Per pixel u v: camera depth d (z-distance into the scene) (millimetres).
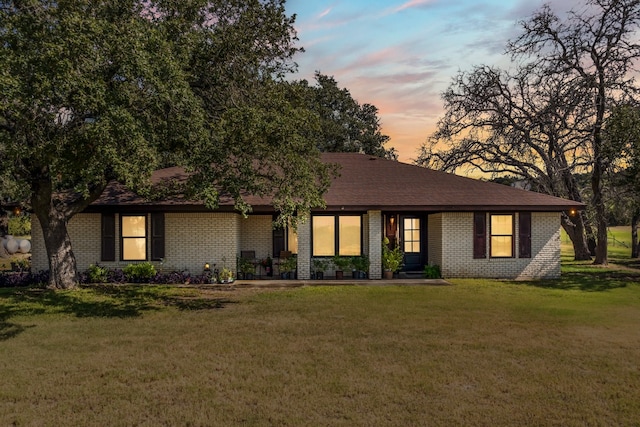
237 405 6258
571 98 26828
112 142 10172
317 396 6570
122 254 18234
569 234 30016
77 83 9648
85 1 11336
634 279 18953
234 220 18328
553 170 27609
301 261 18516
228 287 16641
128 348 8906
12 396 6547
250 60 14742
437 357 8344
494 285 17016
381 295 14961
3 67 9625
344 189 19359
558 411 6102
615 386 6961
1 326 10750
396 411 6090
